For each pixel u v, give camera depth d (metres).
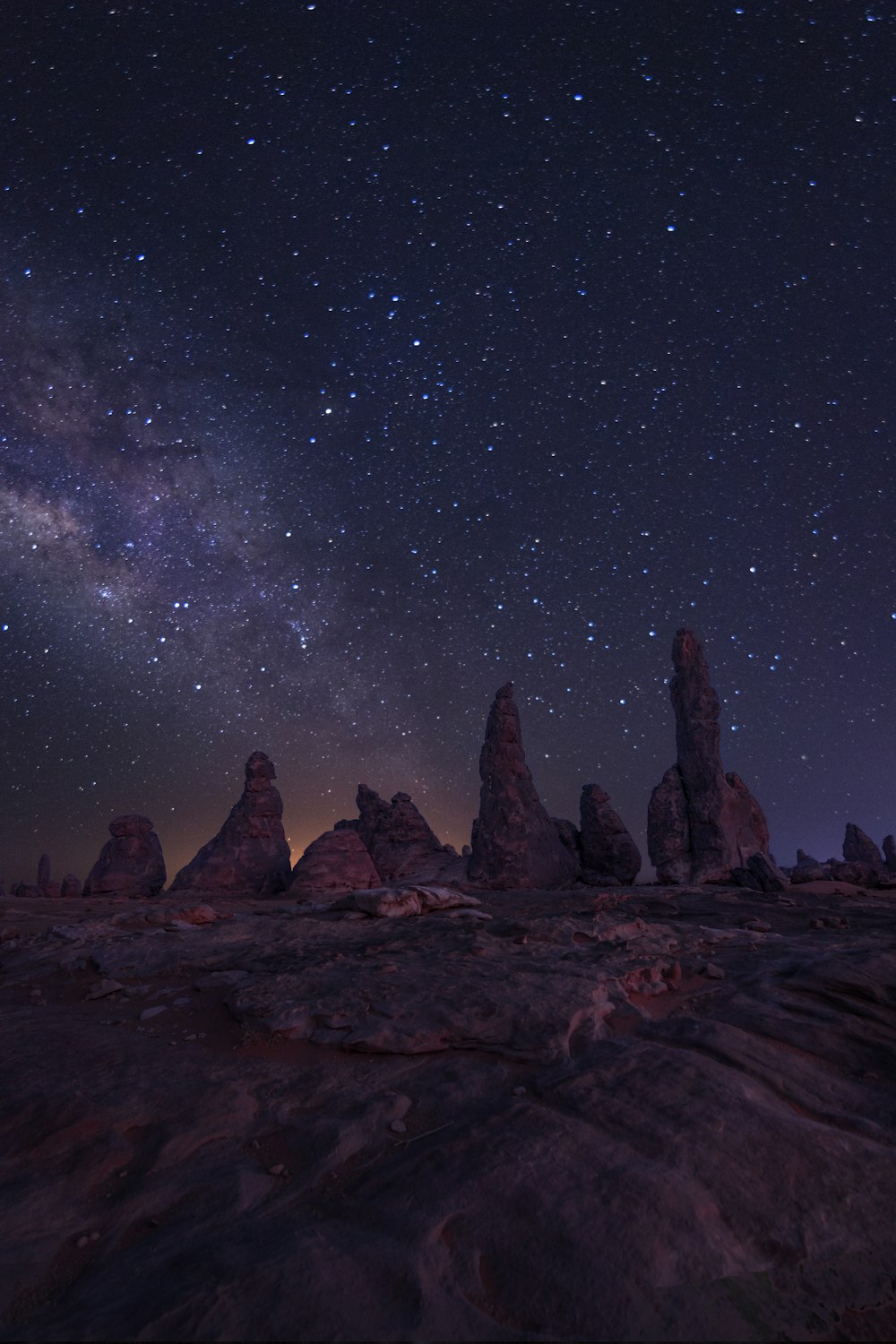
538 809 35.06
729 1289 3.74
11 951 13.38
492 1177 4.61
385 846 41.19
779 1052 6.70
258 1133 5.64
